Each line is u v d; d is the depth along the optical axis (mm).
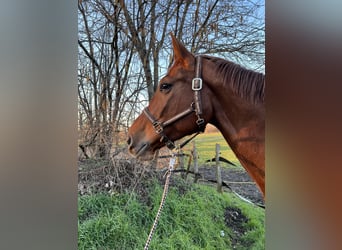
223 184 1674
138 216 1628
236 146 1033
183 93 1046
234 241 1592
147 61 1746
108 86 1780
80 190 1649
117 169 1710
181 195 1690
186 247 1575
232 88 1002
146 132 1123
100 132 1743
